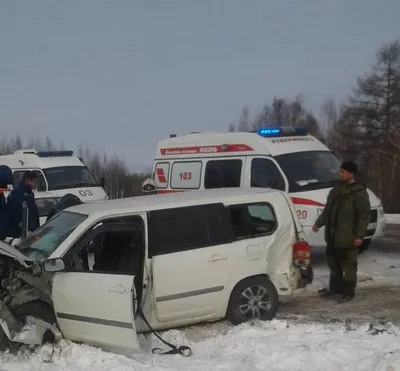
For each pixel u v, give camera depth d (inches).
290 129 448.5
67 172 657.0
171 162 503.2
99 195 646.5
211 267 255.8
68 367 207.5
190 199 264.5
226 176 447.5
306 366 207.2
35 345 223.8
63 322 228.2
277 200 279.4
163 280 245.8
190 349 227.0
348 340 232.4
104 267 243.1
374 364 202.4
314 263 433.1
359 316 283.6
